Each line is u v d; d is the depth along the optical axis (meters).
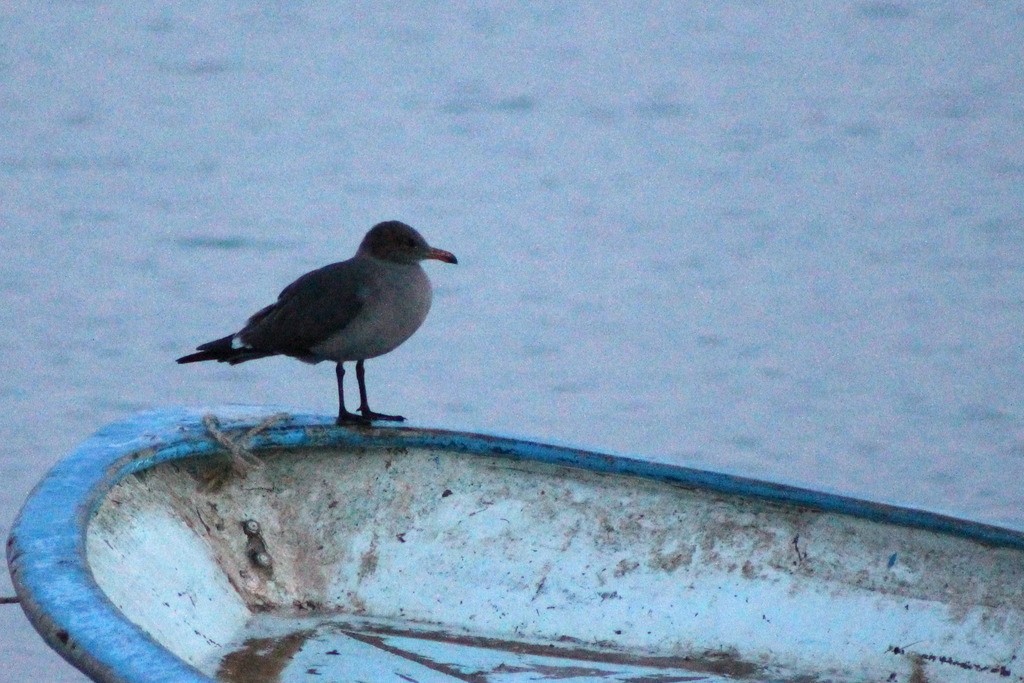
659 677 6.75
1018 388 17.88
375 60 33.16
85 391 17.38
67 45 33.31
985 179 25.62
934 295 20.80
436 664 6.73
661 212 24.30
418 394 17.67
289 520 7.31
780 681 6.78
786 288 21.17
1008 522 7.18
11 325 19.20
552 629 7.12
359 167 26.48
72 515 5.98
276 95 30.67
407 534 7.40
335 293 7.85
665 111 29.98
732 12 37.34
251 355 8.02
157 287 20.73
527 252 22.59
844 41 34.75
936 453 16.38
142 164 26.27
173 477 7.11
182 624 6.41
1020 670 6.74
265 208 24.28
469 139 28.34
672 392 17.84
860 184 25.62
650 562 7.32
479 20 36.59
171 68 32.00
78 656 4.98
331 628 6.96
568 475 7.55
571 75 32.34
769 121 29.30
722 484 7.38
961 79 31.67
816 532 7.30
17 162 26.09
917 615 7.01
